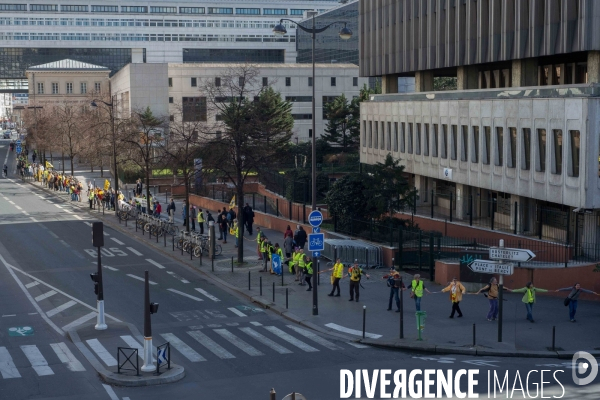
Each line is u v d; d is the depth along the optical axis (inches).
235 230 1670.8
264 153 1825.8
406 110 2172.7
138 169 2997.0
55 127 3526.1
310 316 1079.6
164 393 746.8
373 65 2497.5
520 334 970.7
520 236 1480.1
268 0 6589.6
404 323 1035.9
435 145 2005.4
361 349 920.9
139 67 4037.9
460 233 1670.8
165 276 1392.7
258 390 749.3
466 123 1804.9
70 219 2183.8
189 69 4131.4
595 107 1302.9
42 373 822.5
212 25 6392.7
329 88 4313.5
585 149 1306.6
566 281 1202.0
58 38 6200.8
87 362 864.9
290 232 1491.1
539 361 861.8
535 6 1590.8
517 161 1560.0
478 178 1747.0
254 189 2561.5
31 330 1015.0
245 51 6456.7
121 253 1642.5
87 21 6245.1
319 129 4320.9
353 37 4473.4
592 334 970.1
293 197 1977.1
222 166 1670.8
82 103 4458.7
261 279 1226.6
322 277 1355.8
